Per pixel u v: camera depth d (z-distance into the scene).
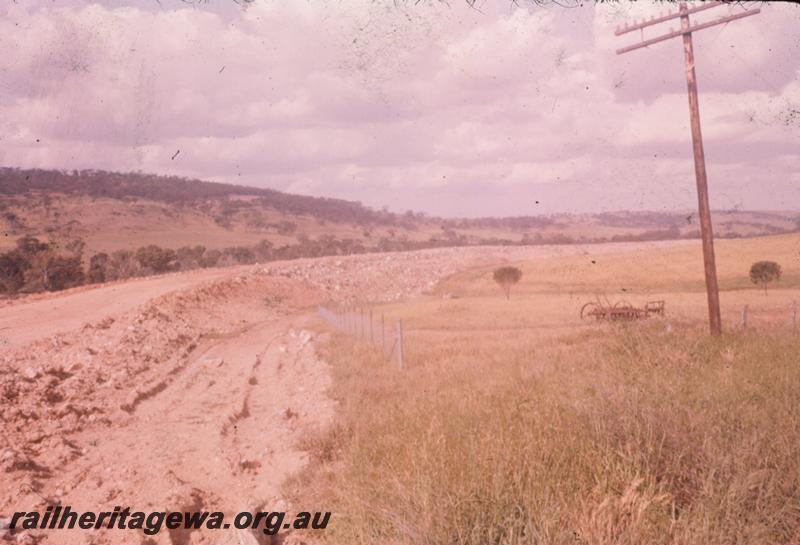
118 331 21.94
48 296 41.75
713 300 15.41
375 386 12.90
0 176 190.88
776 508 4.43
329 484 6.68
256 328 36.12
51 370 14.10
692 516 4.30
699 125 15.71
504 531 4.34
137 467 7.96
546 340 20.48
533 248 140.50
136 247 158.88
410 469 5.82
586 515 4.29
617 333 17.12
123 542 5.58
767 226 168.25
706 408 6.71
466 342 21.98
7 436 8.93
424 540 4.28
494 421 7.05
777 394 7.31
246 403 12.88
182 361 19.52
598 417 6.39
